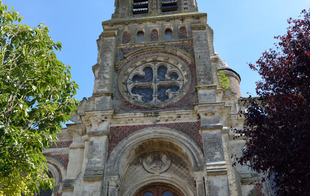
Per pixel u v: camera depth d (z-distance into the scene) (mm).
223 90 22406
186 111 19891
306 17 15430
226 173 17109
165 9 28000
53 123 14961
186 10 27031
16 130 12891
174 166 19797
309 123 12125
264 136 13344
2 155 13117
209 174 17172
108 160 18578
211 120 19141
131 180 19453
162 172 19625
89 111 20031
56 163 20969
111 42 23812
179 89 21797
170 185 19453
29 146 13609
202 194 17031
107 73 22156
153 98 21516
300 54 13641
